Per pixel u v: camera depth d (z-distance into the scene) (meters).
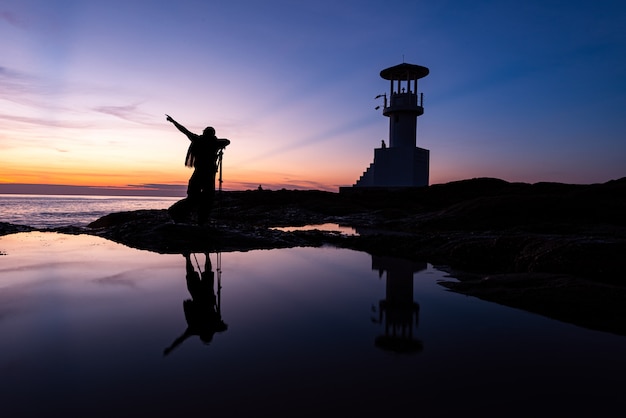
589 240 7.53
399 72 46.81
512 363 3.12
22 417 2.16
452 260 9.18
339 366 2.99
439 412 2.32
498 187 34.91
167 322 4.00
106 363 2.94
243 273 6.96
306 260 8.78
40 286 5.46
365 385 2.68
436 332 3.90
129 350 3.22
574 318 4.43
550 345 3.57
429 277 7.10
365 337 3.69
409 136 46.88
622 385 2.74
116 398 2.40
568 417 2.29
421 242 10.65
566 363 3.14
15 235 12.27
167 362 2.99
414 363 3.09
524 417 2.28
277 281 6.34
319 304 4.93
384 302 5.11
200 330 3.78
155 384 2.61
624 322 4.24
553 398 2.53
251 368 2.91
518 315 4.56
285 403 2.39
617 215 15.59
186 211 11.56
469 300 5.32
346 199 37.22
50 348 3.23
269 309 4.63
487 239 9.50
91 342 3.38
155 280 6.08
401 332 3.87
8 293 5.04
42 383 2.60
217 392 2.52
